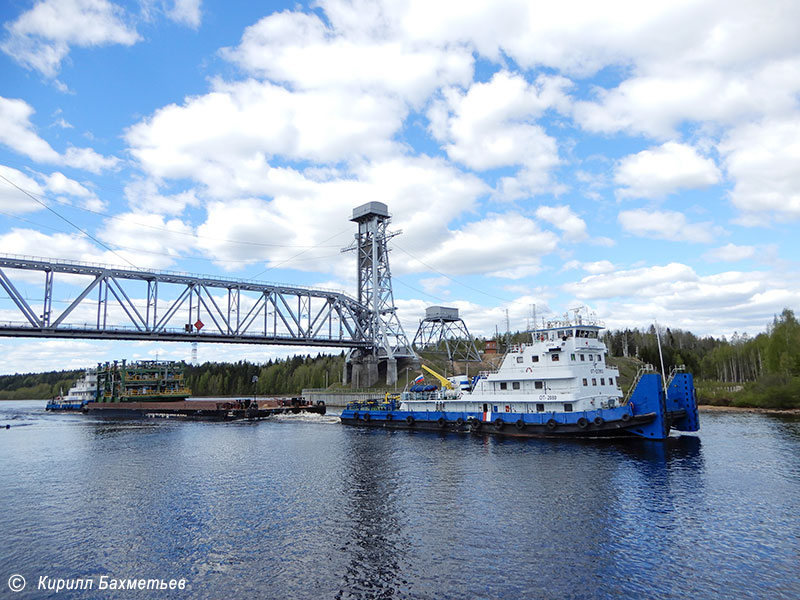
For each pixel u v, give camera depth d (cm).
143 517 3100
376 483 3847
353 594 2052
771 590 2034
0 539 2758
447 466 4372
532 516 2956
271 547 2566
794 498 3250
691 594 2012
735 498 3256
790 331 11831
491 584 2114
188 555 2492
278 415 10169
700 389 11600
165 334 10394
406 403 7562
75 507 3347
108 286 9681
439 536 2667
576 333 5812
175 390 12756
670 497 3284
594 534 2655
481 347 18075
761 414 8681
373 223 15225
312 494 3559
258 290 11981
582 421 5350
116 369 12688
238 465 4691
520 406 5994
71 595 2109
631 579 2142
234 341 11400
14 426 9269
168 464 4803
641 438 5347
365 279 15588
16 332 8594
